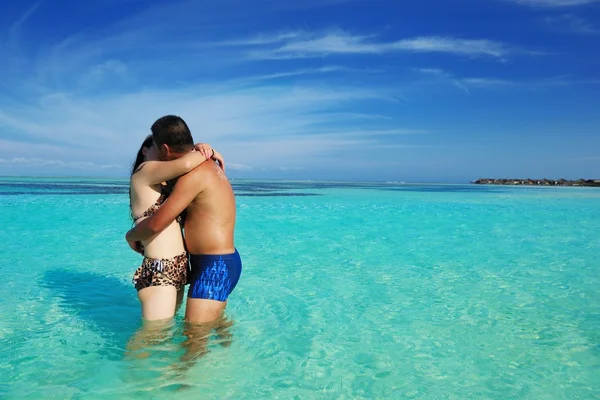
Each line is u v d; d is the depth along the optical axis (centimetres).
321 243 891
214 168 357
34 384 280
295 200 2222
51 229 1032
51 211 1389
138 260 691
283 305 468
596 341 372
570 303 486
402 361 330
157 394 271
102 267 641
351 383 293
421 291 533
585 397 276
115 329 383
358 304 477
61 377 290
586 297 511
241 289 530
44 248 789
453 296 512
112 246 816
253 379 296
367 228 1141
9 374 294
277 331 389
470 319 430
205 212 346
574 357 338
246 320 416
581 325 413
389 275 616
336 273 625
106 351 333
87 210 1442
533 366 322
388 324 414
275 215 1434
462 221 1344
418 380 299
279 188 4200
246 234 1010
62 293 500
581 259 746
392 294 518
